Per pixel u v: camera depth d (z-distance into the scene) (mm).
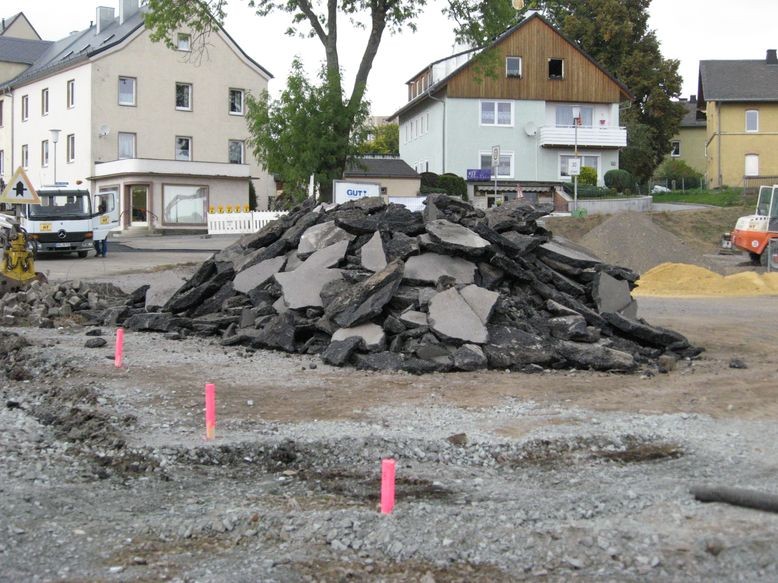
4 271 19984
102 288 19234
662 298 22859
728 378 11086
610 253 29422
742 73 65938
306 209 16312
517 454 7582
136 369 11156
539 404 9406
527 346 11633
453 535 5477
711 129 67438
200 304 15055
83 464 7250
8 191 20578
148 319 14633
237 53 55031
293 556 5246
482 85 53250
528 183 53844
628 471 7059
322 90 34594
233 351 12719
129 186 47625
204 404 9258
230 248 15875
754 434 8094
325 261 13656
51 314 16562
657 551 5199
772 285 25000
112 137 51281
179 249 36219
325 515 5801
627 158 61281
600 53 65500
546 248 13781
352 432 8094
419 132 59875
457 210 14570
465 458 7492
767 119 64375
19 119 59156
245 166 49594
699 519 5699
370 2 34594
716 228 45938
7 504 6027
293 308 12984
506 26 35469
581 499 6203
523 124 53875
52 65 56375
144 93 52156
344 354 11453
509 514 5863
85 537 5547
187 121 53719
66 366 11281
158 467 7195
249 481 6949
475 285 12336
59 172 54125
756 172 64812
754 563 5023
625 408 9227
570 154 54562
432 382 10562
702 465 7113
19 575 4984
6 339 13367
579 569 5047
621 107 62094
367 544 5410
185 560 5207
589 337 12102
